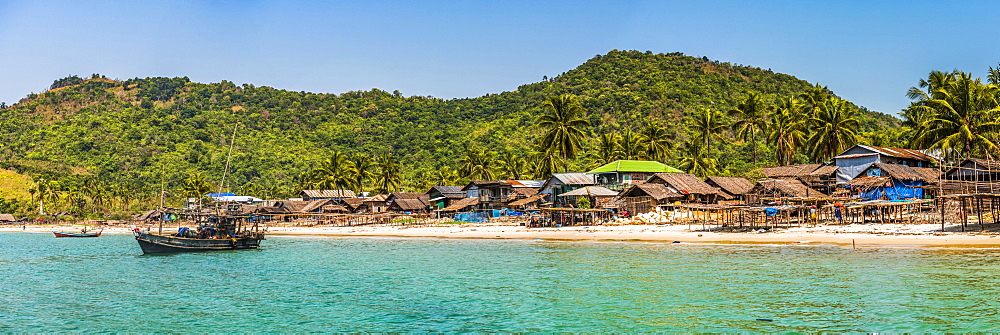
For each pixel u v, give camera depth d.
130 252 69.56
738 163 141.12
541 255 53.84
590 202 90.31
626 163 103.31
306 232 99.25
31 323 31.28
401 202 118.00
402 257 56.06
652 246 57.97
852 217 66.62
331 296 36.84
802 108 107.69
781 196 74.62
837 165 87.31
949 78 82.56
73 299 37.44
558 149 114.06
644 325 28.14
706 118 122.12
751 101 112.69
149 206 181.25
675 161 150.38
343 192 143.12
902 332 25.47
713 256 48.41
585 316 30.06
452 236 80.50
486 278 41.72
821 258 44.53
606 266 45.19
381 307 33.44
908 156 84.56
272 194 181.50
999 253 42.75
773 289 34.31
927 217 62.12
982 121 75.50
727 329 27.00
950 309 28.44
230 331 29.08
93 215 163.12
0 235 118.94
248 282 42.78
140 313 33.09
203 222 70.38
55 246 82.12
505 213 106.38
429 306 33.44
